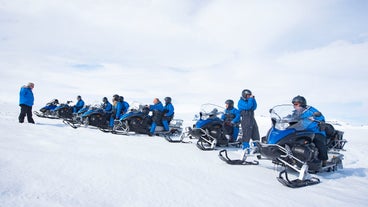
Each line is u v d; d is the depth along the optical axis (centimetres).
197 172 423
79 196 264
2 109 1973
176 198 289
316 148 491
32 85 1016
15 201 233
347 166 666
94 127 1153
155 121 973
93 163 402
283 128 480
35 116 1562
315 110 509
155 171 396
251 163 542
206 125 728
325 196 355
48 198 249
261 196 329
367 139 1695
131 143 678
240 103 761
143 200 274
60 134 726
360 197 367
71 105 1573
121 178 341
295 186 389
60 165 370
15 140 546
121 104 1105
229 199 304
